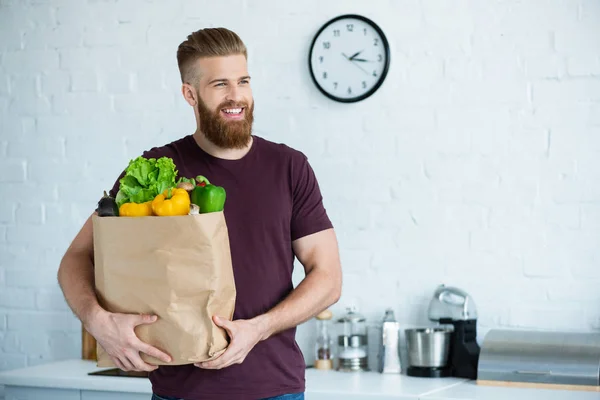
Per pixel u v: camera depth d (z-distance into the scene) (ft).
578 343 9.44
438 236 10.98
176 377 6.32
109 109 12.35
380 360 10.80
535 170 10.59
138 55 12.22
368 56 11.19
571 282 10.44
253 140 6.72
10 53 12.81
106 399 10.24
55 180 12.62
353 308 11.29
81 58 12.48
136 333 5.59
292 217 6.73
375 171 11.23
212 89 6.30
